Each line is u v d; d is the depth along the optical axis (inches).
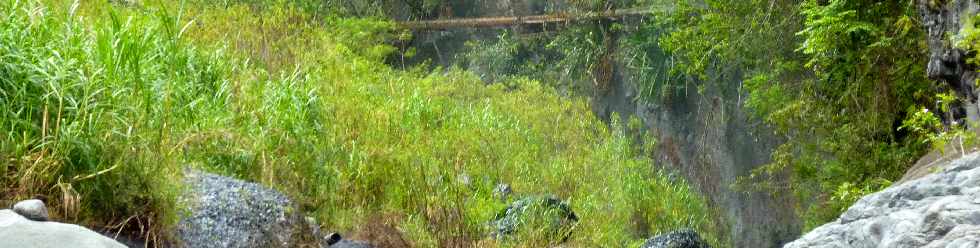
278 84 408.5
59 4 404.5
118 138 224.7
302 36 620.4
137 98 253.3
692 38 449.7
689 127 552.4
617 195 468.4
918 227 117.2
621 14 684.1
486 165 451.2
